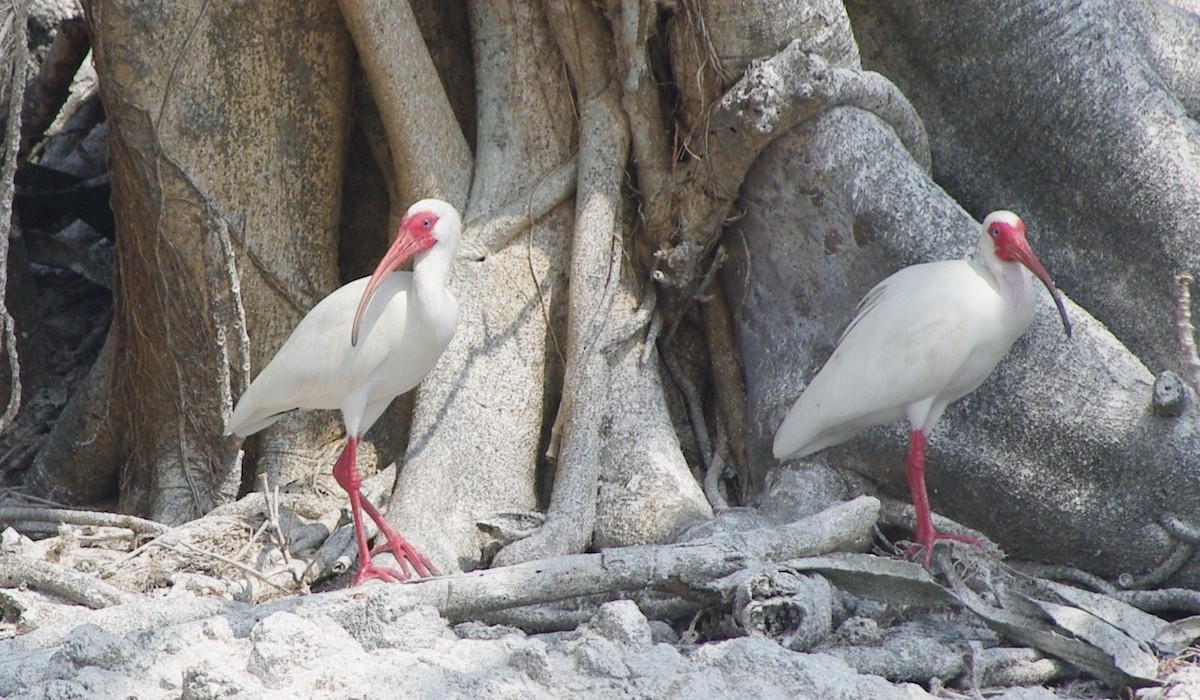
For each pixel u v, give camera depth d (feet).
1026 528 38.78
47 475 47.52
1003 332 35.04
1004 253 34.88
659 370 43.83
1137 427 37.32
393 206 45.09
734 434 43.65
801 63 38.50
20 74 36.17
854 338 36.19
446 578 32.65
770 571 32.30
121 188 42.24
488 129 43.55
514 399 40.96
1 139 52.85
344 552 37.73
